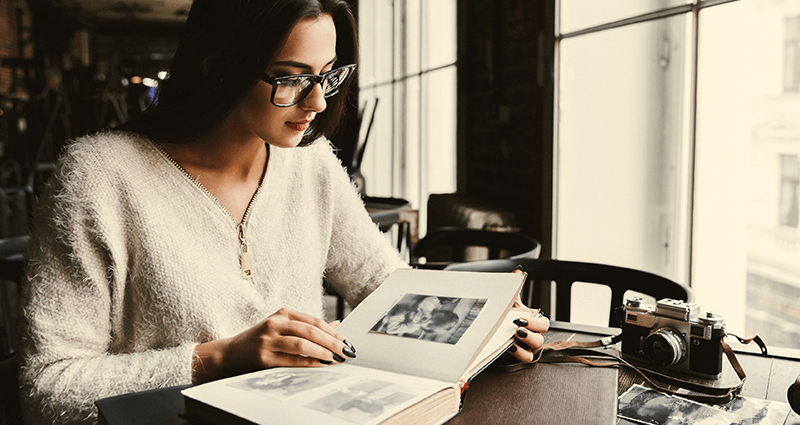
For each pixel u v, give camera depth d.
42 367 0.85
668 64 1.95
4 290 2.02
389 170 5.16
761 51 1.57
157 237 0.96
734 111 1.68
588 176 2.40
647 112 2.06
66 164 0.93
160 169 0.98
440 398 0.68
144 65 18.42
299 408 0.62
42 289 0.88
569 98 2.51
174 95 0.95
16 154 6.12
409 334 0.83
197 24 0.90
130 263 0.96
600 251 2.35
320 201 1.20
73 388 0.81
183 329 0.99
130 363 0.85
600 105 2.31
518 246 2.09
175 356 0.84
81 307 0.89
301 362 0.79
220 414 0.63
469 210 2.92
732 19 1.67
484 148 3.36
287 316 0.83
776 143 1.54
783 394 0.86
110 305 0.95
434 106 4.05
